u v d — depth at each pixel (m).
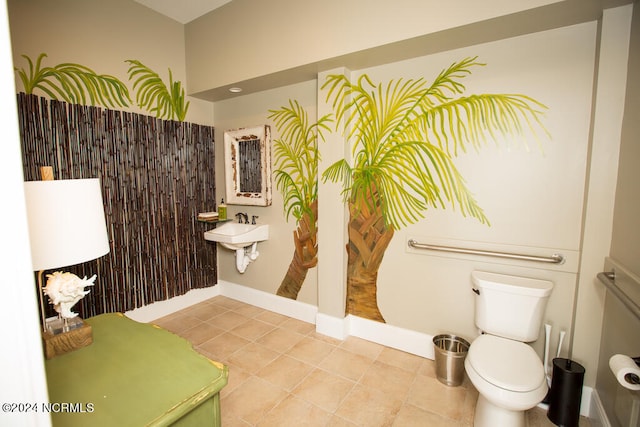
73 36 2.18
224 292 3.42
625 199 1.39
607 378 1.49
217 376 1.03
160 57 2.73
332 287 2.51
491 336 1.70
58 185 1.07
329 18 2.06
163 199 2.79
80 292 1.23
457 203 2.04
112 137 2.39
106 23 2.36
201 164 3.12
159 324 2.75
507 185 1.87
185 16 2.79
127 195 2.51
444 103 2.03
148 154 2.64
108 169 2.37
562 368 1.62
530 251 1.83
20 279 0.42
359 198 2.43
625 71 1.46
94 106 2.30
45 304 2.00
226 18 2.60
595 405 1.58
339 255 2.44
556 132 1.72
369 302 2.47
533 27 1.67
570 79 1.67
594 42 1.60
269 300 3.06
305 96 2.60
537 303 1.67
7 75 0.39
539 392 1.33
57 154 2.10
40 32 2.02
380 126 2.29
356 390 1.90
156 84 2.71
